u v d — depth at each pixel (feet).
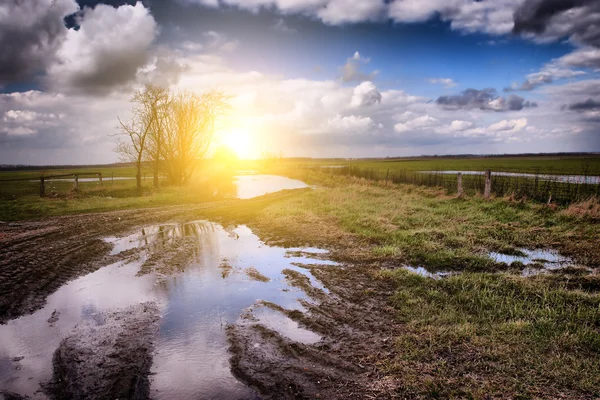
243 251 35.27
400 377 14.30
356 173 126.62
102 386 14.38
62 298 23.70
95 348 17.37
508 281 24.27
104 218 55.06
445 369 14.62
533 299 21.83
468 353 15.76
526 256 31.63
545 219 42.47
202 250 35.81
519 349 15.81
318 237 39.55
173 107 105.19
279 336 18.22
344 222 45.16
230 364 15.81
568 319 18.79
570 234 35.63
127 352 16.93
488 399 12.76
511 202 52.37
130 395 13.78
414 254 31.89
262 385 14.25
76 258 32.89
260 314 20.99
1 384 14.56
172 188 96.58
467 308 20.80
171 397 13.66
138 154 93.35
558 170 145.28
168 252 35.01
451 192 70.18
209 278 27.37
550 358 15.08
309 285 25.38
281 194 84.02
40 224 50.08
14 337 18.57
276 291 24.63
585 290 23.34
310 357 16.20
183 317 20.70
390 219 45.78
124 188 96.02
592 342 16.21
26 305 22.52
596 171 128.77
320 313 20.88
